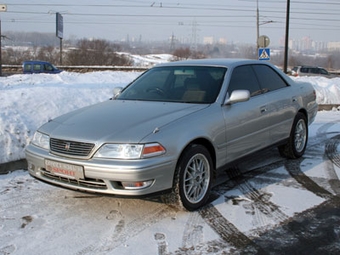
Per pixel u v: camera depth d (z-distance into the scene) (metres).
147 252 3.26
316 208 4.18
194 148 3.99
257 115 4.95
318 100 12.94
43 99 7.39
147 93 4.94
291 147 5.93
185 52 54.88
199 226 3.75
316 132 8.27
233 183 5.00
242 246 3.37
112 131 3.79
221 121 4.35
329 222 3.84
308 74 27.20
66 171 3.80
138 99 4.86
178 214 4.02
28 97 7.33
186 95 4.66
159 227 3.72
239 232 3.63
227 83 4.71
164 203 4.29
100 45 51.97
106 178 3.60
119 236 3.54
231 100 4.47
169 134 3.77
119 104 4.67
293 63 57.41
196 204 4.09
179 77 5.01
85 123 4.06
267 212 4.08
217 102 4.47
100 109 4.53
